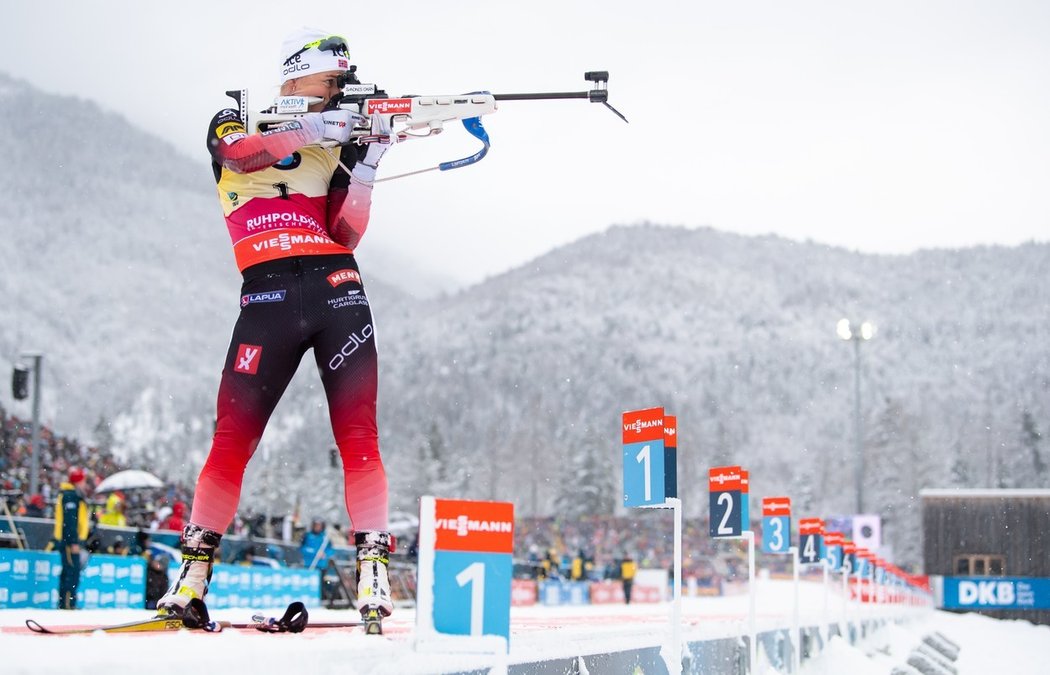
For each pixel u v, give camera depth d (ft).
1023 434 524.11
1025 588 153.99
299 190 18.12
